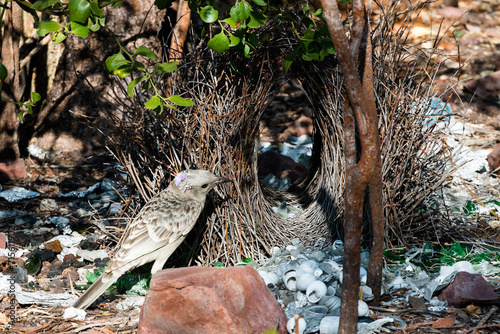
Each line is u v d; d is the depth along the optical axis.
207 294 3.13
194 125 4.41
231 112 4.48
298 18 4.72
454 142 6.99
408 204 4.70
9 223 5.56
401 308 3.71
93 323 3.65
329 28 2.76
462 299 3.68
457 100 8.47
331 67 4.82
